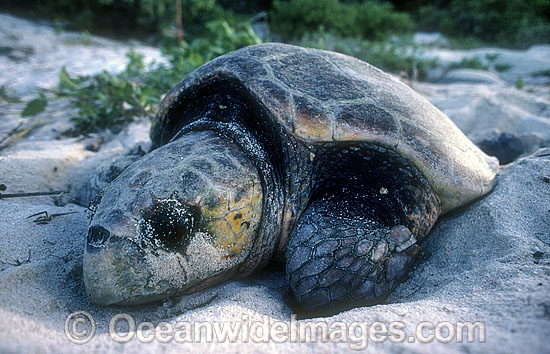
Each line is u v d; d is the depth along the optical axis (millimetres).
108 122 1447
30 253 726
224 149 716
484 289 627
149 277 634
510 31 4941
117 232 624
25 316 597
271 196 736
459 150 815
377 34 4047
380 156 778
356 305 677
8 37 2531
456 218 837
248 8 5082
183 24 3658
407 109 799
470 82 2736
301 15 3580
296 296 694
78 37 2879
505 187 841
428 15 6059
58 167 1073
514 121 1578
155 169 670
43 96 1440
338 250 685
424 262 787
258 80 764
